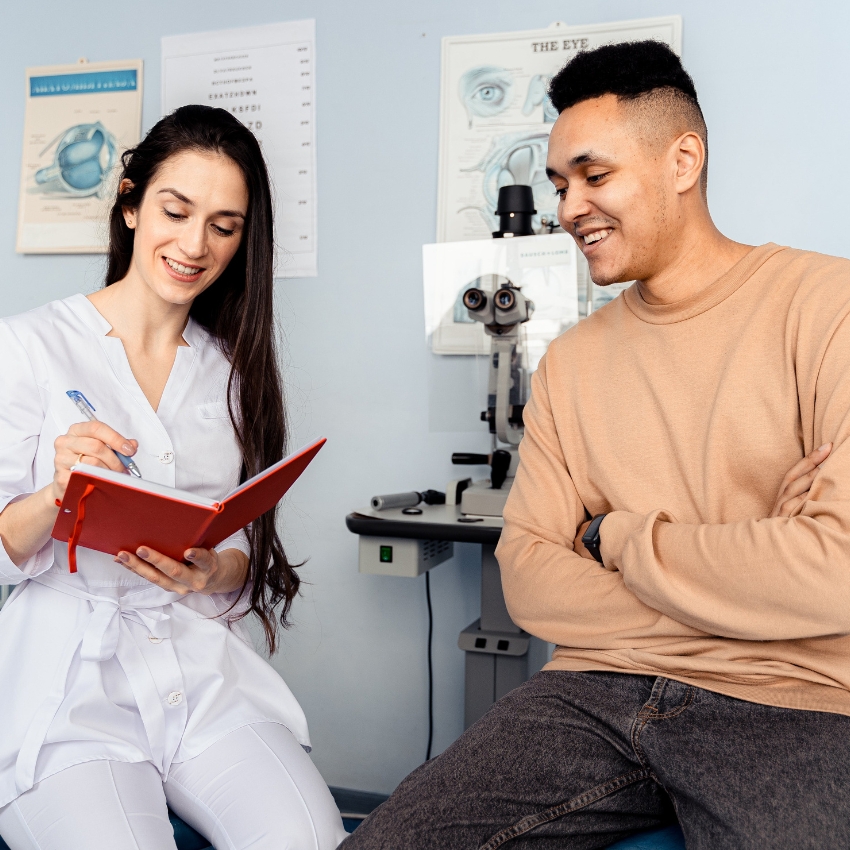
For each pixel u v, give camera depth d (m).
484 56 2.24
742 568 1.05
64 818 1.05
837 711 1.03
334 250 2.38
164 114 2.48
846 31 2.00
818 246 2.04
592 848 1.12
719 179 2.10
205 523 1.06
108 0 2.51
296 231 2.40
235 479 1.43
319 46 2.36
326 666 2.42
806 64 2.03
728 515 1.20
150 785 1.16
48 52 2.58
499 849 1.03
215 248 1.35
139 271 1.33
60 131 2.55
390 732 2.37
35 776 1.10
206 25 2.45
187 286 1.33
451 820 1.03
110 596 1.24
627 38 2.12
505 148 2.23
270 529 1.44
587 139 1.22
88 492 0.98
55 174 2.55
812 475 1.09
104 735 1.16
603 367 1.34
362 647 2.39
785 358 1.17
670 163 1.24
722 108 2.09
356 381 2.37
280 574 1.50
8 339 1.23
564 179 1.29
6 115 2.61
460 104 2.26
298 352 2.41
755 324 1.20
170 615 1.29
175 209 1.28
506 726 1.13
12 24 2.60
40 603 1.21
